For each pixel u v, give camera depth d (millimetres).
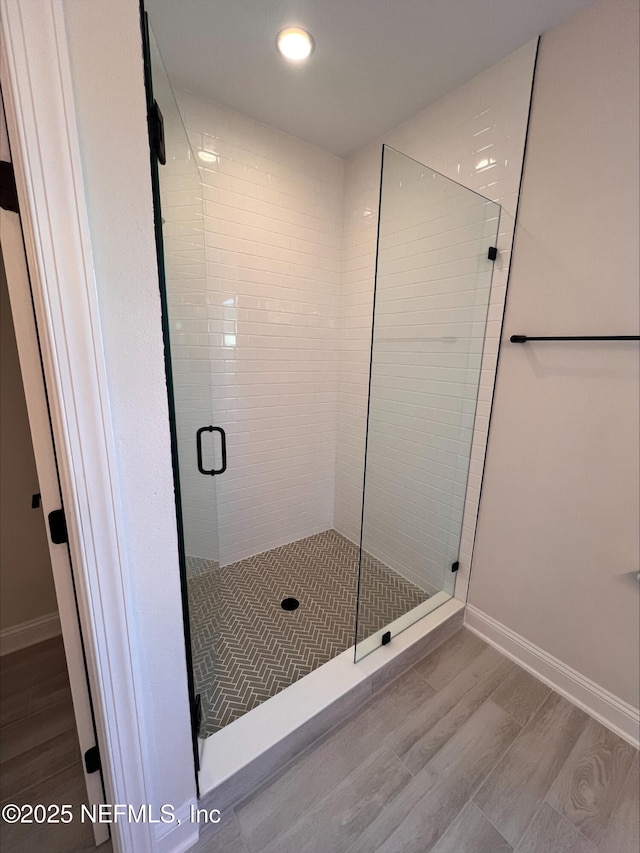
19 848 1006
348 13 1247
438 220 1645
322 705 1297
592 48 1188
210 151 1788
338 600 1980
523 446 1544
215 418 2084
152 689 860
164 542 808
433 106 1729
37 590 1694
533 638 1594
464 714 1405
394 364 1772
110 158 610
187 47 1411
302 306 2273
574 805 1121
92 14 556
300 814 1083
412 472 1893
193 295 1231
